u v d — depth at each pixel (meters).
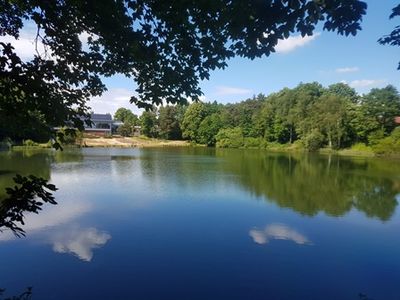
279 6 3.48
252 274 8.47
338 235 11.66
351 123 60.84
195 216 13.81
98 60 5.05
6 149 49.03
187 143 86.75
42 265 8.70
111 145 71.75
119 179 23.31
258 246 10.41
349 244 10.77
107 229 11.80
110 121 101.81
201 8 4.17
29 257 9.15
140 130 99.00
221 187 20.62
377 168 33.28
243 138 75.44
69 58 4.84
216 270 8.67
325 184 22.61
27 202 3.50
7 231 10.98
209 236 11.30
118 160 37.91
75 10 4.60
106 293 7.38
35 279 7.95
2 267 8.55
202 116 84.88
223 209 15.03
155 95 5.35
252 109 82.12
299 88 82.38
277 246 10.48
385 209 15.53
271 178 24.91
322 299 7.41
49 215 13.38
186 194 18.38
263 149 70.50
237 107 84.88
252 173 27.53
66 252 9.58
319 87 85.38
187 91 5.30
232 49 4.77
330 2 3.36
